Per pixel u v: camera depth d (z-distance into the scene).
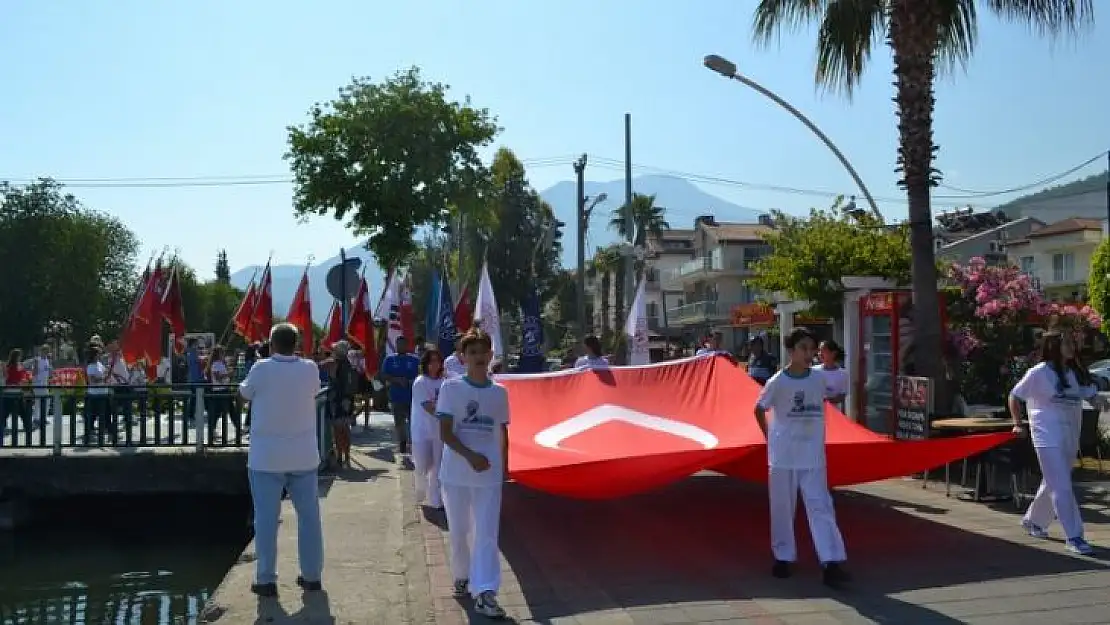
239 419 14.88
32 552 13.30
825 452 8.12
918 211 12.87
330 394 14.72
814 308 17.48
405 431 15.84
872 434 9.39
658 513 10.66
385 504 11.32
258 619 6.75
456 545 7.12
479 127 22.56
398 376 15.72
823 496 7.62
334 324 23.50
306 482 7.51
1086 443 12.06
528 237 51.44
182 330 18.86
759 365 15.62
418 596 7.27
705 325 64.81
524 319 18.47
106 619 9.74
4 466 14.16
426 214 21.75
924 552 8.44
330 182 21.56
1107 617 6.48
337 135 21.72
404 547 8.97
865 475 9.57
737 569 8.08
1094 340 28.38
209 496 15.42
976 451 9.02
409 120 21.58
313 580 7.48
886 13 13.90
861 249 16.88
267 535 7.30
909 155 12.88
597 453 8.91
